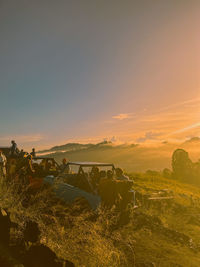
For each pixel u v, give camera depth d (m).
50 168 10.21
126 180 7.76
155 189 13.06
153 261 4.98
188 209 10.60
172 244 6.31
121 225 6.84
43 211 5.13
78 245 4.23
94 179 8.14
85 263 3.88
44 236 4.11
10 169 9.16
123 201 7.28
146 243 5.98
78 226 4.82
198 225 8.62
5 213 3.62
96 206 6.48
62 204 6.68
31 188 7.39
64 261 3.33
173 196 11.88
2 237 3.28
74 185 7.82
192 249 6.19
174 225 8.28
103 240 4.51
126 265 4.57
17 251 3.28
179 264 5.08
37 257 3.21
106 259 4.15
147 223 7.45
